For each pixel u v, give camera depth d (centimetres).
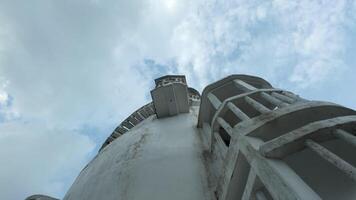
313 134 606
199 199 984
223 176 815
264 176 575
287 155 606
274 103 916
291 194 493
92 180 1334
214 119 1118
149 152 1334
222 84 1352
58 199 1487
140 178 1156
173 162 1209
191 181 1075
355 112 750
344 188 706
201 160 1195
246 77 1334
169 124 1667
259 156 618
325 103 750
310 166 681
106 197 1138
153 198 1035
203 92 1381
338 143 677
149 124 1770
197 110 1927
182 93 1823
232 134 786
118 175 1236
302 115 736
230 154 762
